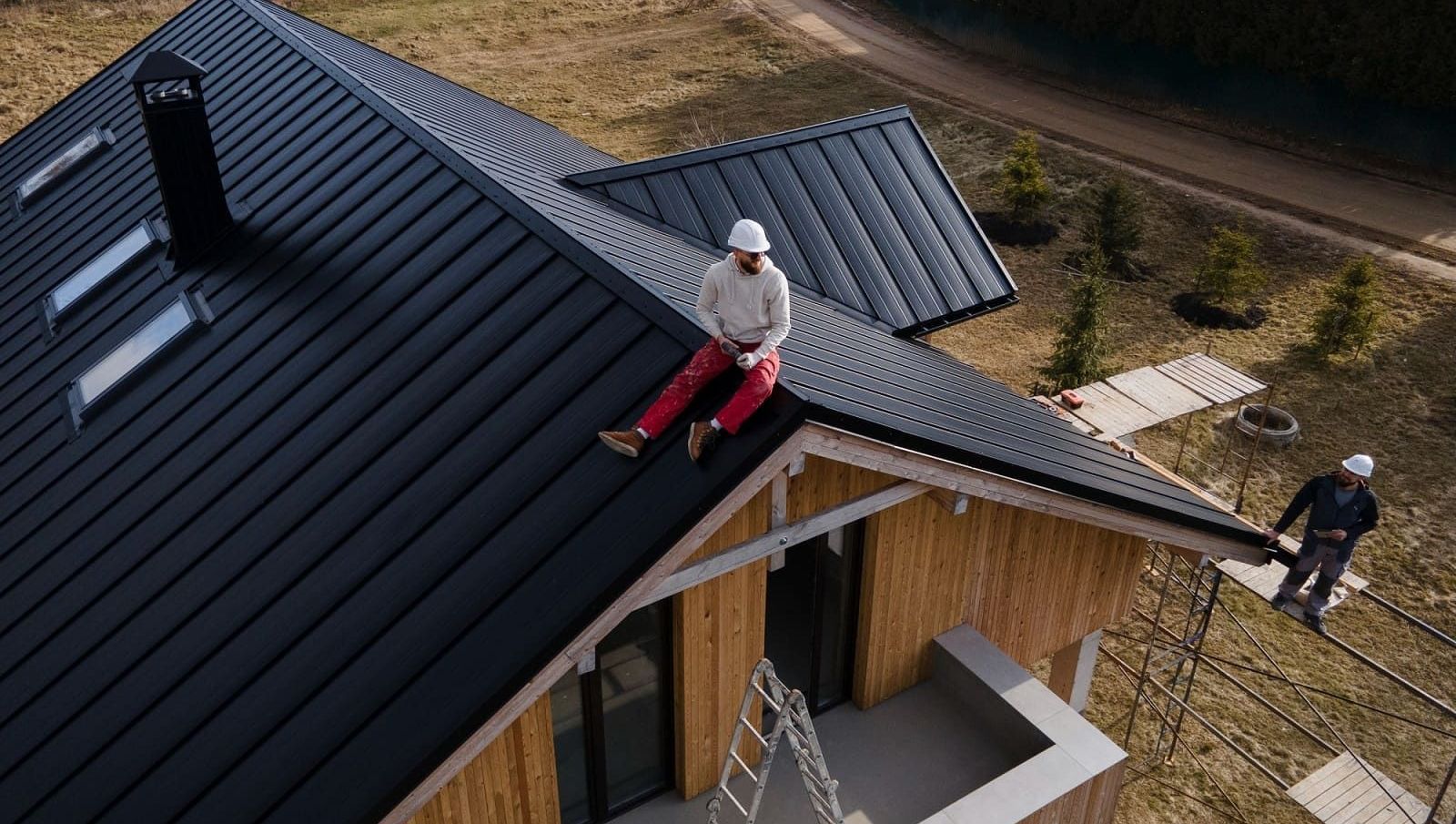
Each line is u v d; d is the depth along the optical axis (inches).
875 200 578.6
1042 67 1628.9
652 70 1635.1
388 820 257.0
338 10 1841.8
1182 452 810.8
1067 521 451.8
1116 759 383.6
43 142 688.4
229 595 309.6
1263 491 818.8
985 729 422.0
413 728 255.9
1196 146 1355.8
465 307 370.0
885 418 319.9
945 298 563.2
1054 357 884.6
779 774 398.6
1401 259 1091.3
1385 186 1238.9
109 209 560.4
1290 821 595.2
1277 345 983.6
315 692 274.1
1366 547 768.9
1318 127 1336.1
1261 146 1352.1
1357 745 637.3
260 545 320.2
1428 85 1215.6
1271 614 730.8
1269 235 1144.2
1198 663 692.1
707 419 291.7
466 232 404.5
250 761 264.7
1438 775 618.2
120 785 272.2
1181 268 1104.2
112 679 300.2
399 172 459.2
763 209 547.8
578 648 266.1
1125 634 713.6
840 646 418.6
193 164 450.6
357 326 383.9
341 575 299.7
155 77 429.7
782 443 279.3
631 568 263.7
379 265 409.1
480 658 262.8
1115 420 632.4
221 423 370.9
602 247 381.4
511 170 470.9
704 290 287.0
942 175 608.7
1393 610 486.6
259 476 343.9
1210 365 685.9
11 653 321.4
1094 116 1459.2
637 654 350.9
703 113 1476.4
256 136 544.1
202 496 345.4
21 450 406.0
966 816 362.0
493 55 1689.2
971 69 1642.5
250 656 290.4
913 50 1713.8
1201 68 1434.5
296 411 361.4
